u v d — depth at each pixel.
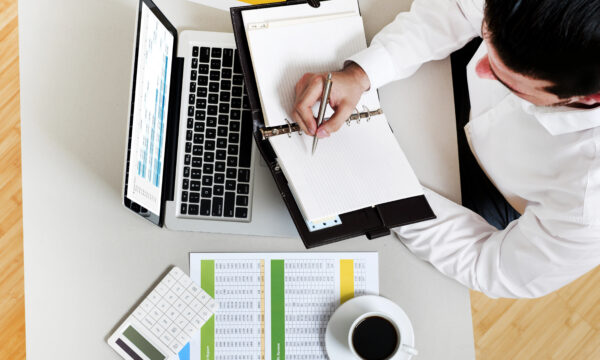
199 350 0.88
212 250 0.91
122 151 0.92
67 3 0.95
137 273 0.89
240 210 0.89
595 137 0.69
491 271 0.87
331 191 0.77
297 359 0.89
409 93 0.98
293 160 0.78
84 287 0.87
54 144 0.91
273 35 0.84
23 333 1.59
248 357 0.89
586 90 0.51
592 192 0.70
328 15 0.88
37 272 0.87
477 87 0.98
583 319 1.71
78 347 0.85
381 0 1.03
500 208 1.06
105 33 0.95
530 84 0.53
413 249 0.91
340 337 0.87
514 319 1.71
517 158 0.87
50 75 0.93
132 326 0.86
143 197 0.78
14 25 1.70
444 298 0.92
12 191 1.65
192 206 0.89
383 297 0.90
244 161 0.90
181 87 0.92
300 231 0.77
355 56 0.86
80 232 0.89
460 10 0.92
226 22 0.98
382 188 0.78
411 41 0.93
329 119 0.81
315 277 0.91
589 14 0.43
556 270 0.79
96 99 0.93
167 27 0.88
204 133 0.90
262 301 0.90
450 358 0.89
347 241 0.92
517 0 0.46
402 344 0.84
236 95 0.92
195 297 0.88
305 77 0.82
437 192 0.96
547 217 0.78
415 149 0.97
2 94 1.68
